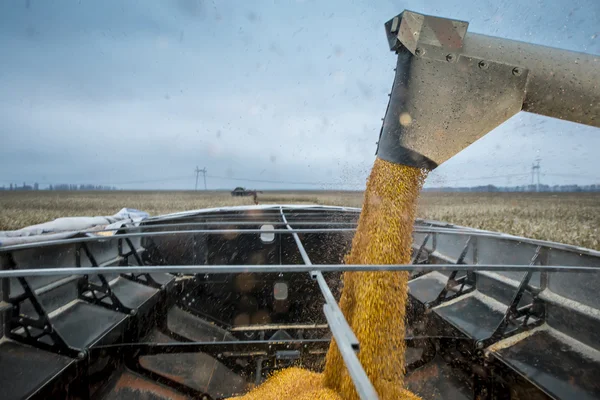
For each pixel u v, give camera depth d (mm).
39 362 2391
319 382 2508
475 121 1992
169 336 3990
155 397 2934
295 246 5469
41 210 30125
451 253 4793
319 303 5008
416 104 1995
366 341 2164
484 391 2752
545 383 2320
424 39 1948
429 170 2242
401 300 2348
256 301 4938
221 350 3125
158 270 1667
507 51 1990
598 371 2398
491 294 3777
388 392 2117
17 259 2832
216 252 5324
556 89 1963
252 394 2674
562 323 2887
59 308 3234
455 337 3119
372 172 2660
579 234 14289
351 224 4441
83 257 3730
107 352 2832
